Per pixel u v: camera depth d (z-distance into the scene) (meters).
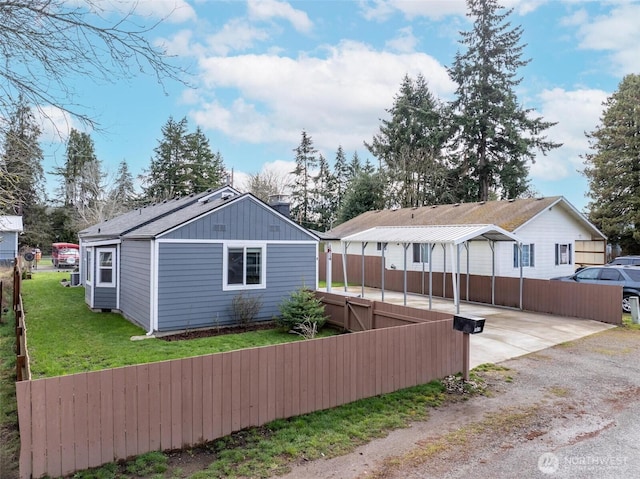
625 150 27.89
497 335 11.69
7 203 9.55
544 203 20.25
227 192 17.59
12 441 5.25
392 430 5.74
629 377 8.19
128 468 4.59
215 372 5.34
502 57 35.41
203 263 12.21
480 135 35.91
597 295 13.82
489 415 6.30
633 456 5.10
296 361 6.02
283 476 4.55
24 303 16.12
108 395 4.65
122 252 14.48
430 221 23.56
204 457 4.96
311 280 14.27
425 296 20.16
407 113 40.19
